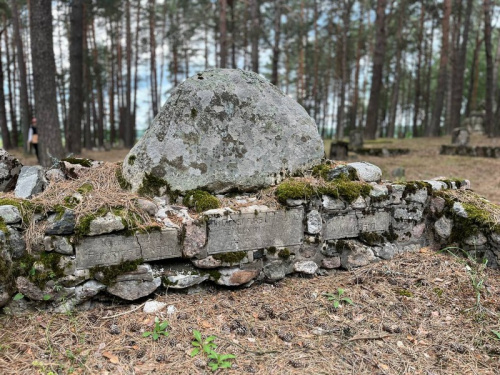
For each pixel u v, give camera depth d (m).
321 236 3.16
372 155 12.87
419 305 2.72
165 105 3.22
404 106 40.16
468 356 2.24
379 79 16.45
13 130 22.66
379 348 2.27
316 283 3.03
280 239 3.00
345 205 3.21
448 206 3.44
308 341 2.30
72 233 2.46
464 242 3.35
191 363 2.06
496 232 3.19
